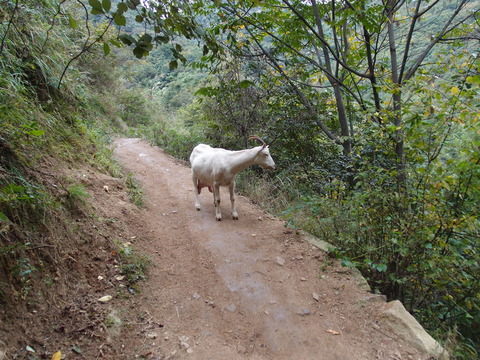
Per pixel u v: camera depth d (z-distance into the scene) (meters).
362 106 5.21
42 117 4.10
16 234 2.40
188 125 13.63
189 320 2.83
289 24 5.86
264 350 2.56
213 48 2.34
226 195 6.09
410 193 3.45
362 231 3.74
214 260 3.78
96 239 3.28
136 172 6.66
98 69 11.82
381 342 2.62
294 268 3.70
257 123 7.42
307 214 4.96
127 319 2.65
